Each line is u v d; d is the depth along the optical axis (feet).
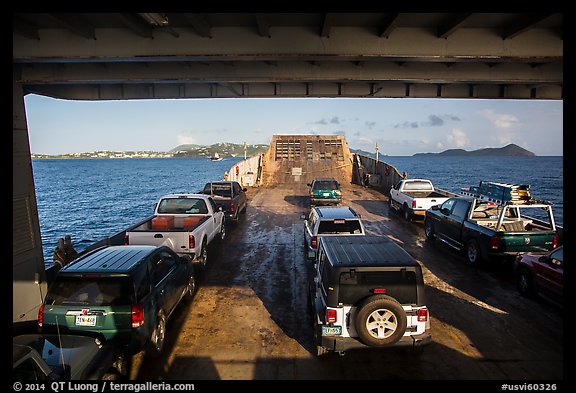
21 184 23.25
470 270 31.94
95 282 16.65
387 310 15.47
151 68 29.48
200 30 22.65
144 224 31.35
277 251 37.78
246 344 19.65
